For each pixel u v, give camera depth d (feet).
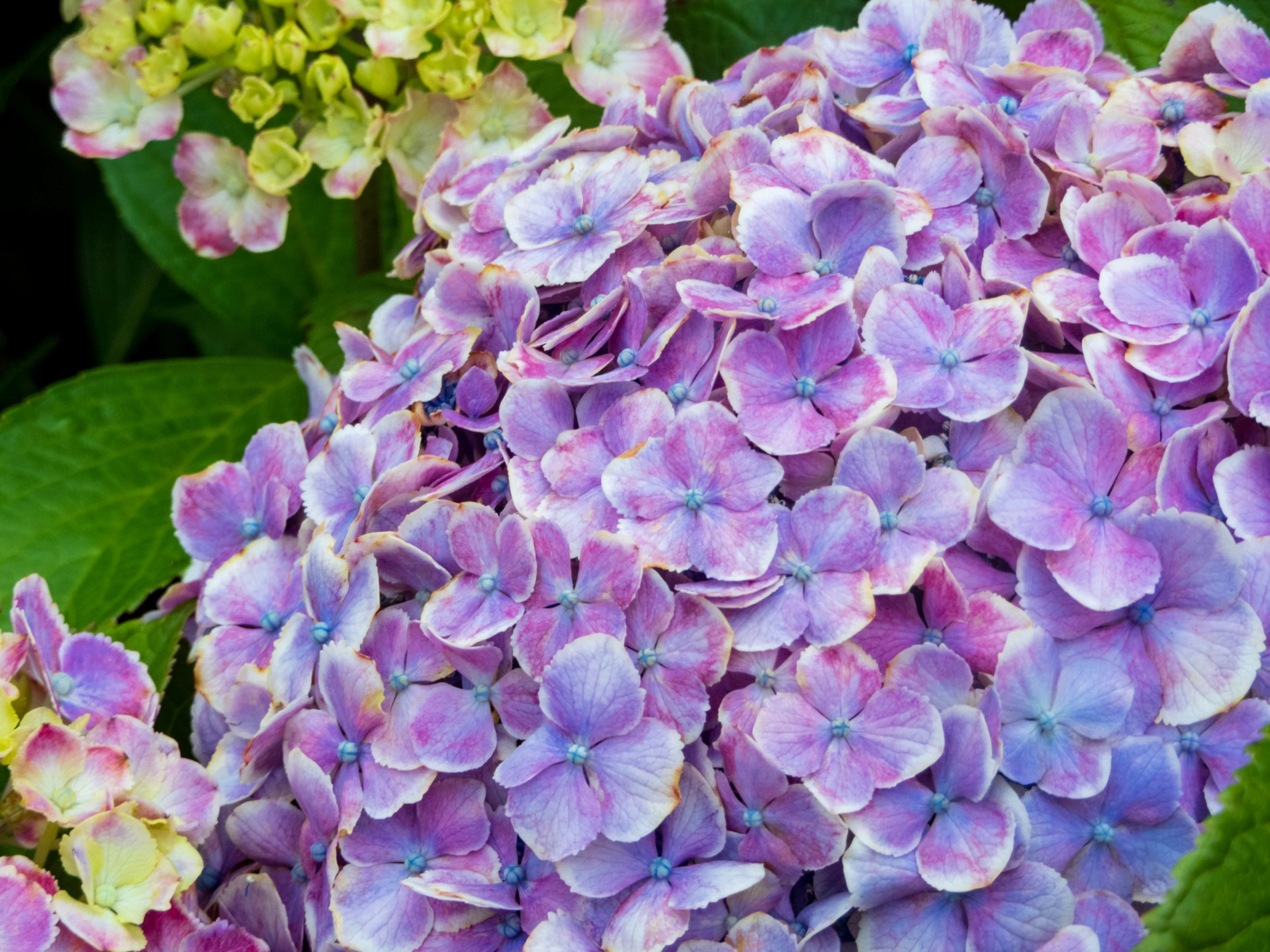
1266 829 1.98
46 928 2.02
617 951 2.02
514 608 2.09
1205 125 2.22
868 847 2.02
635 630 2.07
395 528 2.19
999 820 2.02
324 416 2.34
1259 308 2.07
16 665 2.14
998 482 2.06
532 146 2.38
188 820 2.17
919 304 2.12
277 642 2.18
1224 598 2.02
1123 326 2.10
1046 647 2.04
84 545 2.65
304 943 2.19
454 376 2.26
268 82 2.66
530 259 2.23
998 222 2.21
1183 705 2.03
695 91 2.28
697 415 2.09
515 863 2.09
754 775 2.04
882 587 2.05
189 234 2.73
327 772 2.12
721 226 2.22
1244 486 2.06
